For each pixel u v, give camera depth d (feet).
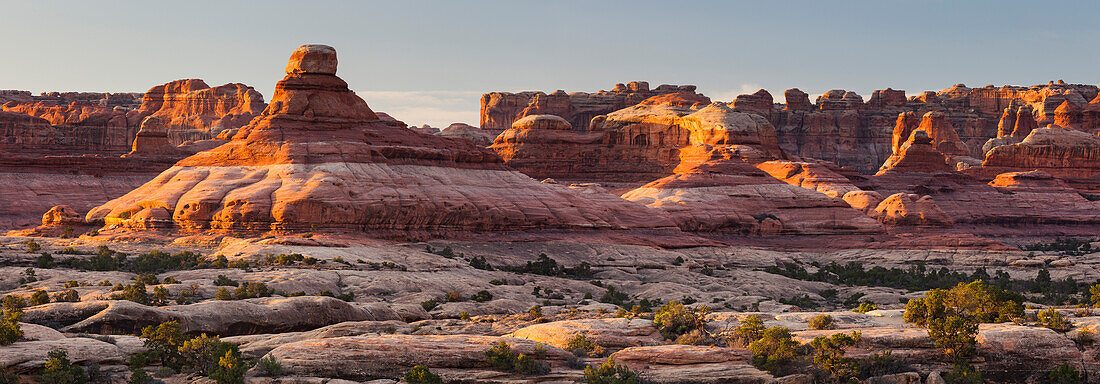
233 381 166.40
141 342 193.16
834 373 183.52
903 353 190.39
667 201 585.22
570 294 360.28
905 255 528.22
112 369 178.29
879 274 463.42
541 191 533.55
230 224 438.40
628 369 182.91
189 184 472.44
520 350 184.75
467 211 481.87
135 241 421.59
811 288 411.13
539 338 202.80
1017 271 487.20
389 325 221.25
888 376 184.75
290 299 239.09
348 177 472.44
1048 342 193.16
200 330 220.23
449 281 349.41
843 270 483.92
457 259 427.33
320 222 442.91
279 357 177.06
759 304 328.49
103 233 441.68
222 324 224.12
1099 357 191.72
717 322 213.25
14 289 292.61
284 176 470.39
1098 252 605.31
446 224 476.54
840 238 572.10
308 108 526.57
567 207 520.42
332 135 515.91
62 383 164.86
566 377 179.42
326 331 212.23
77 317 215.92
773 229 574.15
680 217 565.12
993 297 214.28
